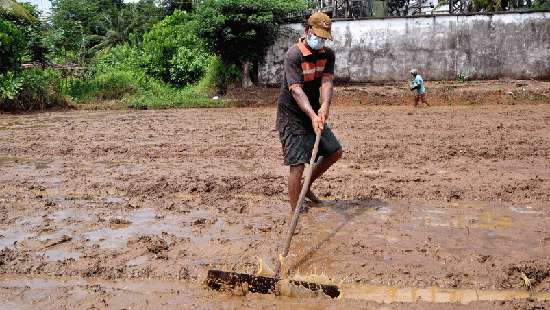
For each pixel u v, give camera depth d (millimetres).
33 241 5004
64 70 23219
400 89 19312
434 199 6129
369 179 7094
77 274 4301
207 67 22516
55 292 3988
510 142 9648
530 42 20609
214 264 4398
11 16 21578
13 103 18344
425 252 4527
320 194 6395
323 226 5250
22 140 11391
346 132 11555
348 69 21859
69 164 8664
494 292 3842
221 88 20922
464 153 8742
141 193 6695
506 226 5156
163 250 4727
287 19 21172
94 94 20984
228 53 20547
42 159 9172
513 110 15523
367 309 3594
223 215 5695
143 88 21484
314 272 4191
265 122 13875
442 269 4184
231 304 3736
